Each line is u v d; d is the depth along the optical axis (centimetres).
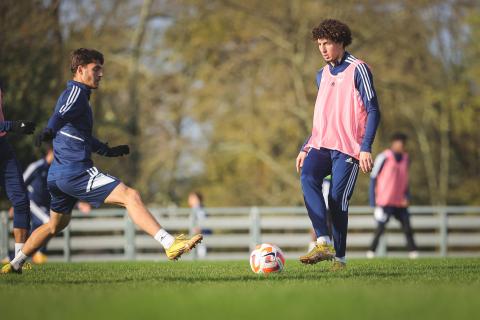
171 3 11225
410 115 11750
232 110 11769
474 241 7538
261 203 12019
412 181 12269
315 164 2892
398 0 10969
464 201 12319
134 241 7019
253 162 11994
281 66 11356
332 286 2191
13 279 2572
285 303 1750
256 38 11450
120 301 1809
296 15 11025
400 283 2312
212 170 12094
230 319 1523
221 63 11600
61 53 8038
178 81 11875
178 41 11412
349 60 2877
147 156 11969
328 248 2858
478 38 11512
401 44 11088
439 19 11319
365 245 7419
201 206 7444
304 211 7244
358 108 2858
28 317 1576
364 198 11044
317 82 2961
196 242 2388
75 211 6925
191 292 2011
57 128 2448
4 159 3077
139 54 10988
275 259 2783
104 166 10212
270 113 11556
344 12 10744
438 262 3578
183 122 12162
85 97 2511
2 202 7475
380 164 5638
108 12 9781
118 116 11094
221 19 11244
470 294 1927
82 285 2320
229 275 2716
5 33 7456
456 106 11638
